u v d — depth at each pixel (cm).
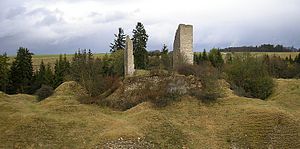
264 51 14125
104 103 4831
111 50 9556
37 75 8456
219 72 5531
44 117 3769
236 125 3753
